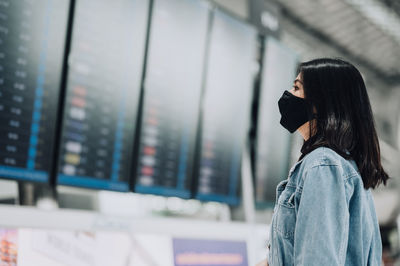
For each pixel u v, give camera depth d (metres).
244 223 3.14
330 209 1.25
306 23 5.21
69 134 2.43
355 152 1.39
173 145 2.92
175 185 2.92
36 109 2.30
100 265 2.32
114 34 2.63
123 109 2.67
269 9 3.86
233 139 3.30
